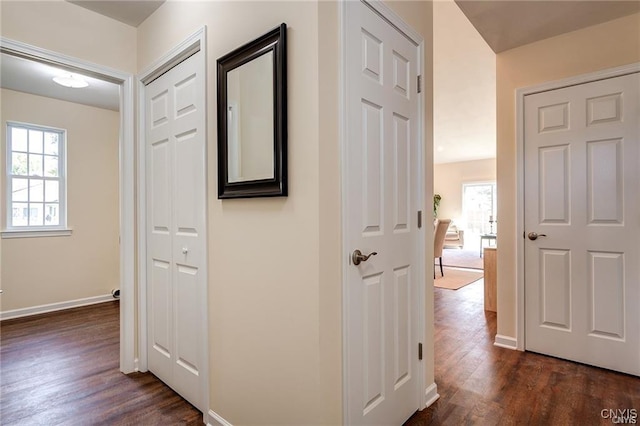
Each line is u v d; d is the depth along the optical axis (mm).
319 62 1290
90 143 4156
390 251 1651
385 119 1620
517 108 2672
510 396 1987
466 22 3270
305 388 1326
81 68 2137
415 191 1852
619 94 2287
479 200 9250
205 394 1785
